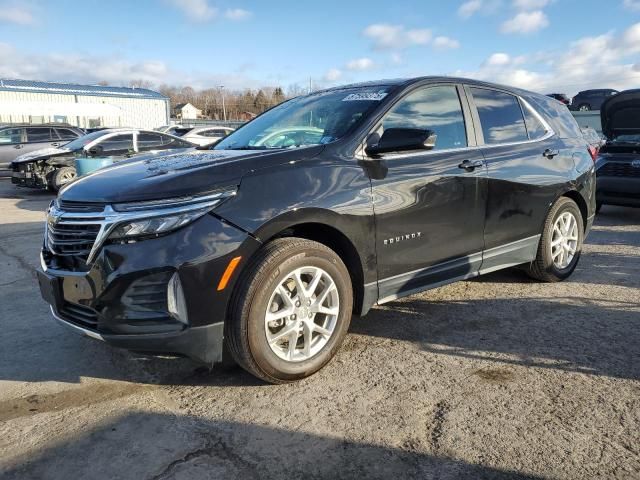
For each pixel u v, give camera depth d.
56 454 2.50
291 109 4.29
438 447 2.52
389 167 3.52
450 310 4.36
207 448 2.54
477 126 4.26
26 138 16.16
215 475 2.34
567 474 2.32
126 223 2.73
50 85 38.84
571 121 5.39
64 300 3.03
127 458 2.47
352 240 3.28
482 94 4.43
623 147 8.24
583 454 2.45
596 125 21.23
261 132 4.08
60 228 2.99
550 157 4.75
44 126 16.59
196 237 2.74
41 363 3.47
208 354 2.86
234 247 2.80
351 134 3.46
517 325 4.03
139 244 2.71
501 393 3.02
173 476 2.34
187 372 3.33
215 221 2.79
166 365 3.43
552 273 4.95
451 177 3.83
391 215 3.46
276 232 2.96
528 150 4.58
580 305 4.46
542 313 4.28
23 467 2.41
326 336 3.26
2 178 17.48
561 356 3.49
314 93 4.49
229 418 2.79
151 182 2.86
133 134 13.67
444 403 2.91
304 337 3.16
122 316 2.75
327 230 3.28
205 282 2.75
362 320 4.14
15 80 37.81
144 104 41.44
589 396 2.97
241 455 2.48
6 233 7.87
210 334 2.82
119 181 3.02
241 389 3.10
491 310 4.35
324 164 3.24
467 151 4.08
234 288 2.87
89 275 2.81
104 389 3.13
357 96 3.94
